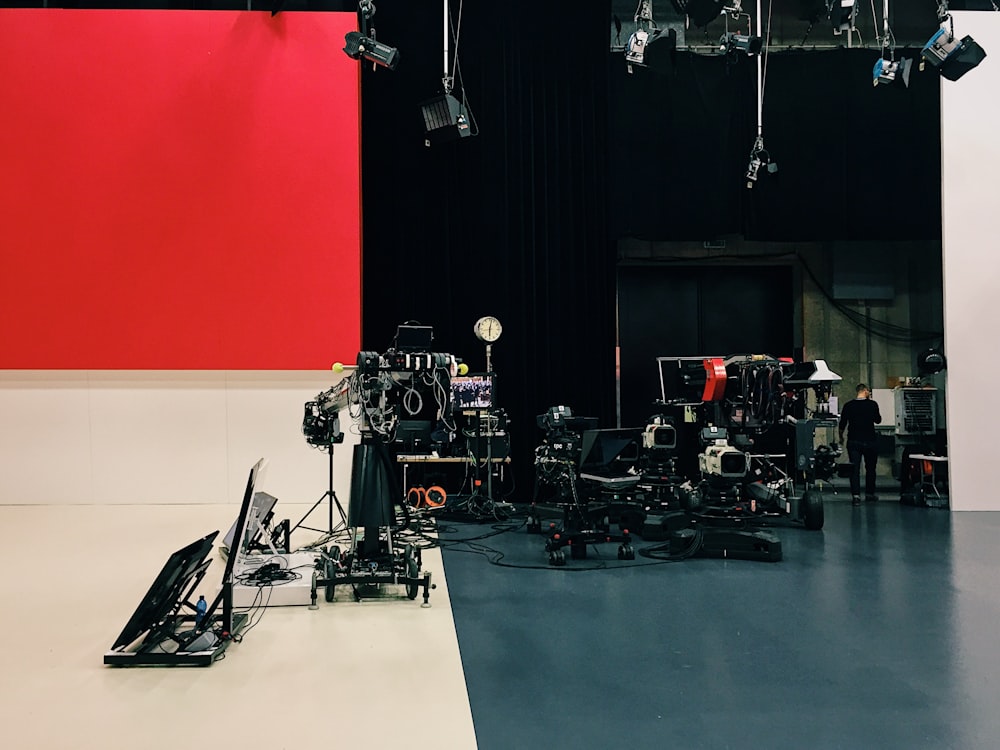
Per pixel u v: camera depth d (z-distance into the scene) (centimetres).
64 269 751
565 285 855
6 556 534
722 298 1003
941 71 675
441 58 852
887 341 992
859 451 808
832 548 570
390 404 454
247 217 761
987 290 761
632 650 342
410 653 338
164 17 760
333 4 867
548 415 576
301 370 766
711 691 293
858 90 838
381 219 852
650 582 470
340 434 562
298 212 764
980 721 264
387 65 695
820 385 678
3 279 750
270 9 809
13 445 764
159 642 334
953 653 335
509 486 839
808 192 836
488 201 844
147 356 756
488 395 716
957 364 760
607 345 851
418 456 746
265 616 397
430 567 514
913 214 838
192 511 725
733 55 748
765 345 1001
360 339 775
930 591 444
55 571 489
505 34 849
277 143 764
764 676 309
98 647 344
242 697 287
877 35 839
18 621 384
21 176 750
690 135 835
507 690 295
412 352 446
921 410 900
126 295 754
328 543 562
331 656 334
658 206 834
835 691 292
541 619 391
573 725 263
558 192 854
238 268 760
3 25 752
